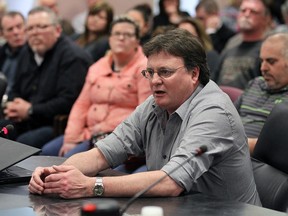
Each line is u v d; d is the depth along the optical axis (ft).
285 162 11.26
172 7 28.81
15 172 10.75
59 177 9.43
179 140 10.48
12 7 37.17
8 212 8.43
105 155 11.12
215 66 21.90
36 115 20.89
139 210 8.65
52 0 31.65
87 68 21.27
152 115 11.18
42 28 21.03
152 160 11.10
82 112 19.15
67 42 21.50
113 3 38.70
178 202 9.14
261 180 11.43
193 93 10.57
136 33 18.29
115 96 18.25
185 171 9.55
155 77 10.32
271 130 11.55
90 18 26.35
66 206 8.89
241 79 20.40
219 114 10.19
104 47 25.14
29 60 21.81
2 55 26.16
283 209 10.95
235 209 8.73
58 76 21.13
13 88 22.48
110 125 18.25
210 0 28.84
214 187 10.48
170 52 10.19
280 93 15.42
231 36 27.61
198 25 22.57
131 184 9.41
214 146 9.98
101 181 9.45
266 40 15.30
